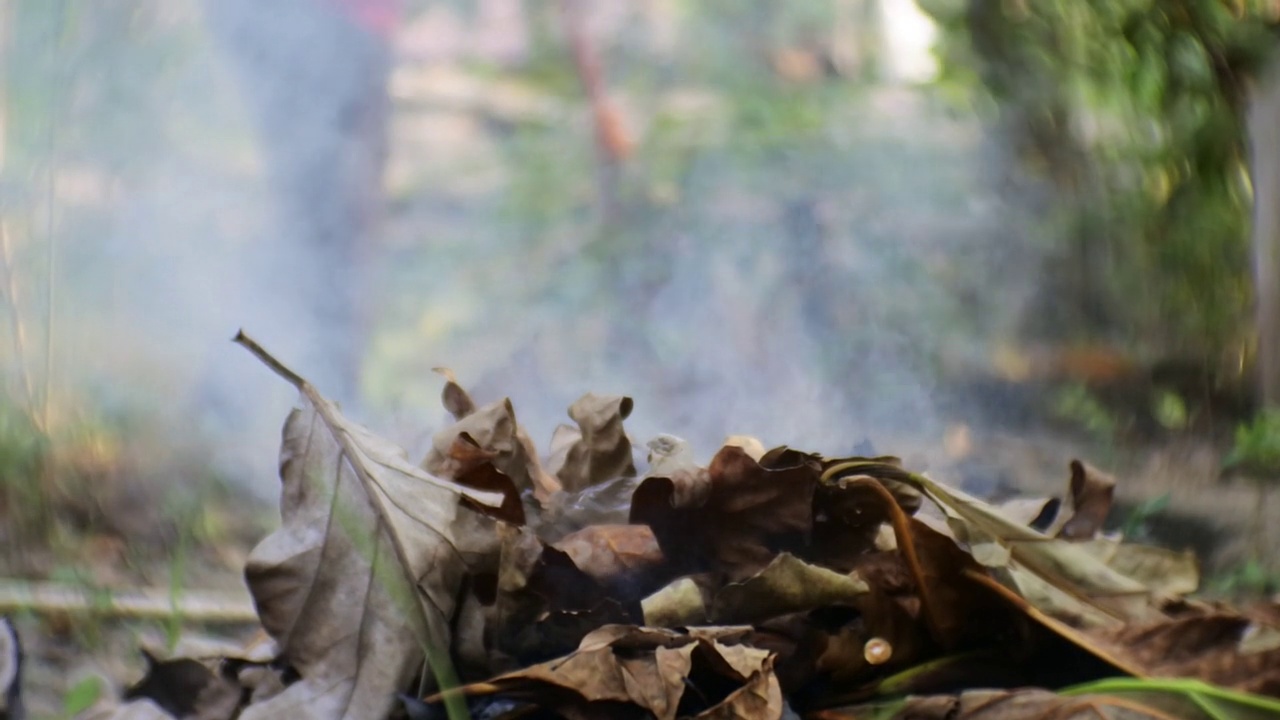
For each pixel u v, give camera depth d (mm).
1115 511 2211
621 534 1373
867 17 9703
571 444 1630
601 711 1264
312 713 1273
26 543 2035
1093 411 3129
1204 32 2830
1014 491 2178
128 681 1489
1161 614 1376
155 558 2018
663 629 1302
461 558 1319
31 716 1456
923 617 1344
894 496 1436
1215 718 1249
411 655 1292
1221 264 3053
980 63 3957
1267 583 1831
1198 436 2883
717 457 1375
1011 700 1273
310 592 1302
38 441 2262
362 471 1337
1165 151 3078
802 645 1321
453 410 1630
